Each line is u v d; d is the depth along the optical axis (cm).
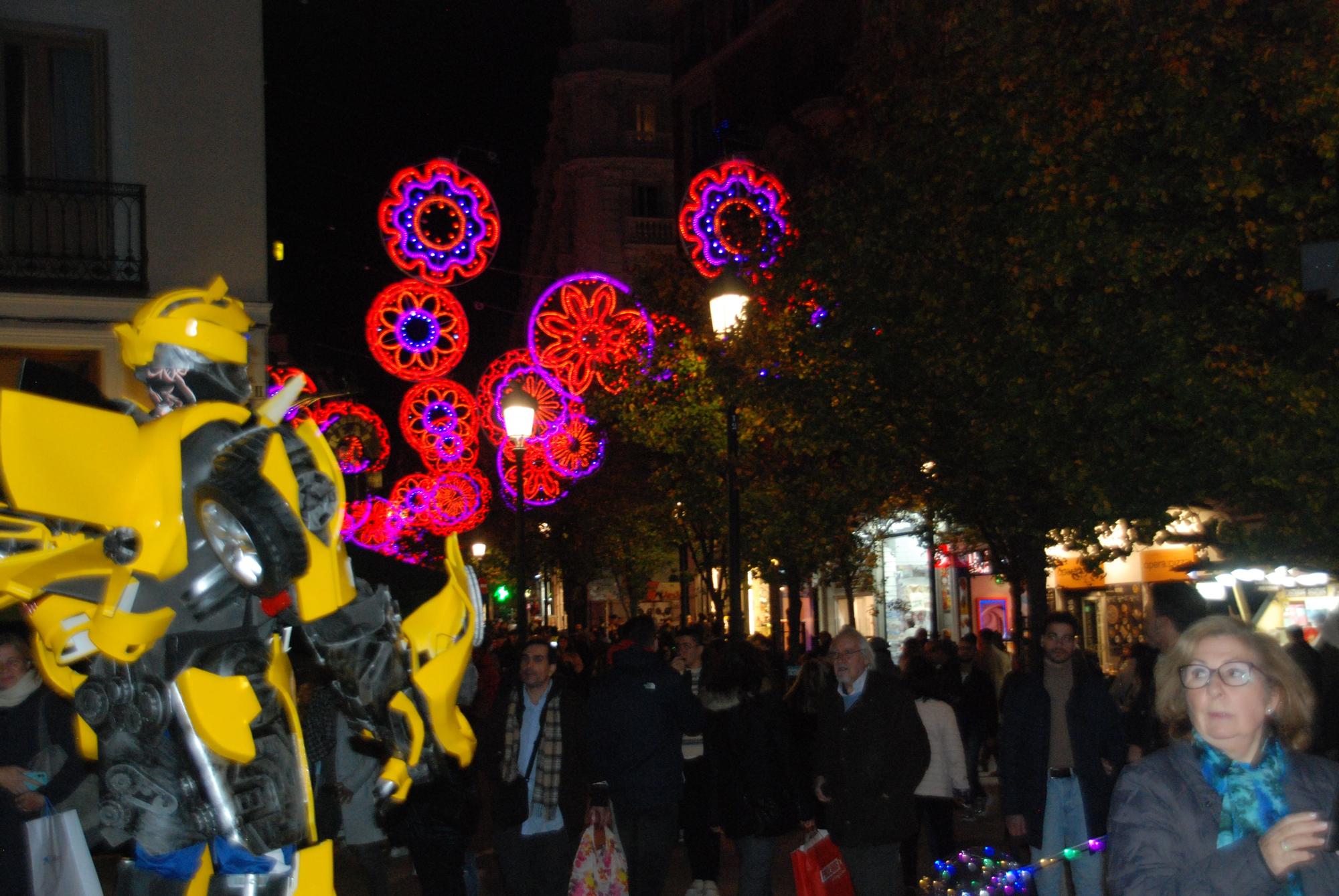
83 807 520
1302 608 1484
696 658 1171
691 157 4153
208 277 1583
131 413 357
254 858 351
